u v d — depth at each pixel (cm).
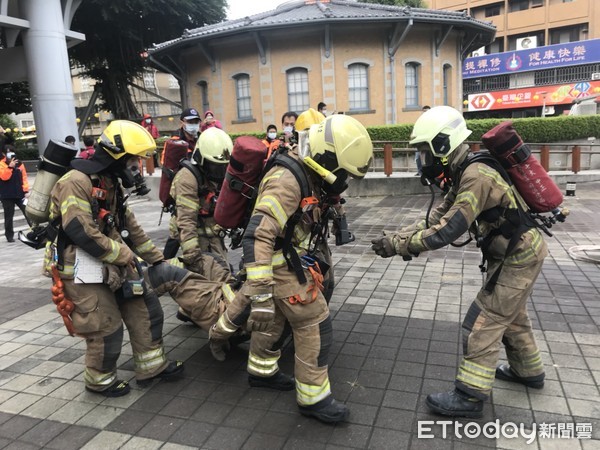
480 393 282
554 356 360
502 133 266
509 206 273
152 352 339
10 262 742
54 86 1431
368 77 1766
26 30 1406
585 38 3700
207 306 347
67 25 1495
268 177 271
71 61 2789
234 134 1691
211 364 373
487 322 283
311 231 286
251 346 326
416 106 1839
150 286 342
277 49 1756
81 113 3191
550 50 3619
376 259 649
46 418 307
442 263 617
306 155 264
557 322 421
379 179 1240
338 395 319
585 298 476
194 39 1759
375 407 305
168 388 338
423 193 1230
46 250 314
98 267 302
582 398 306
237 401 319
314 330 282
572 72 3594
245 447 271
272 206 259
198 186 401
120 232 326
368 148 271
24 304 533
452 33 1906
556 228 801
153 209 1230
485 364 282
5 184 880
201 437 282
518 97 3741
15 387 347
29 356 399
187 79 1992
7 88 2794
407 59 1789
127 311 333
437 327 423
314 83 1753
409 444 269
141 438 283
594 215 902
